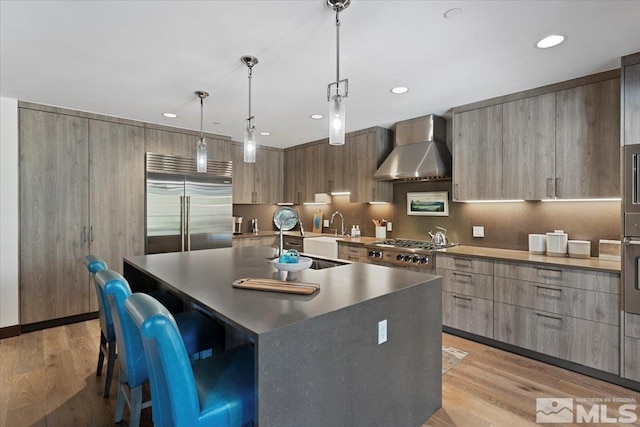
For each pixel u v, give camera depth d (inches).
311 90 118.0
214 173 187.3
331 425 55.3
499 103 125.7
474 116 132.7
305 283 71.5
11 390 92.0
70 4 68.1
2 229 128.0
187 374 45.4
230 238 192.7
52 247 138.8
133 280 110.6
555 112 112.3
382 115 150.9
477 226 146.9
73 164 143.2
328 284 72.0
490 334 120.6
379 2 67.8
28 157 133.0
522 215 133.6
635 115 90.9
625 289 92.0
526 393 91.4
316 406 52.9
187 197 175.5
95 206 148.9
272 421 46.9
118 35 80.7
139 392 66.4
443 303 134.1
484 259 122.0
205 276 79.4
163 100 129.6
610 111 101.7
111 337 87.9
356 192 179.3
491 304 120.3
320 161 201.8
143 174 162.6
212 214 185.3
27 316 133.8
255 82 110.6
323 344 53.6
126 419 79.9
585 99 106.2
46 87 116.0
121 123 155.6
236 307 56.0
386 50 88.4
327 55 91.3
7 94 123.6
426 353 78.0
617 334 94.5
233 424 49.5
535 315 109.9
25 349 118.2
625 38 82.7
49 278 138.4
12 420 79.3
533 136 117.3
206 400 49.7
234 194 203.8
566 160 110.0
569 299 102.8
